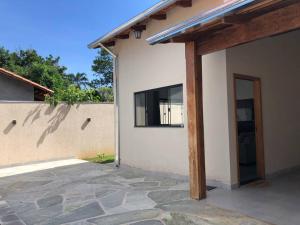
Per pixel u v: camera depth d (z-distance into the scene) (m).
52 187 7.67
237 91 7.27
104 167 10.15
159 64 8.20
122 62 9.78
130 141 9.45
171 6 7.45
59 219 5.23
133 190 6.73
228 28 4.95
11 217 5.59
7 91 14.98
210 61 6.63
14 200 6.73
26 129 11.63
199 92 5.69
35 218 5.42
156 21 8.27
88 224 4.88
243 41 4.70
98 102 13.39
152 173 8.50
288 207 5.09
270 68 7.41
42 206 6.12
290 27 4.07
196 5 7.14
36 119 11.85
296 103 8.20
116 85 10.09
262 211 4.95
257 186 6.47
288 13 4.08
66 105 12.52
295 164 7.98
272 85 7.44
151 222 4.74
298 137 8.18
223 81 6.36
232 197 5.74
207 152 6.69
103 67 31.31
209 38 5.36
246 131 7.65
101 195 6.52
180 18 7.56
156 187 6.89
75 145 12.66
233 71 6.45
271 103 7.38
